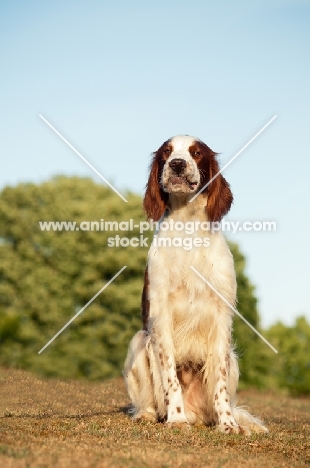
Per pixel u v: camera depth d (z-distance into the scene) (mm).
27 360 40750
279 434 8688
